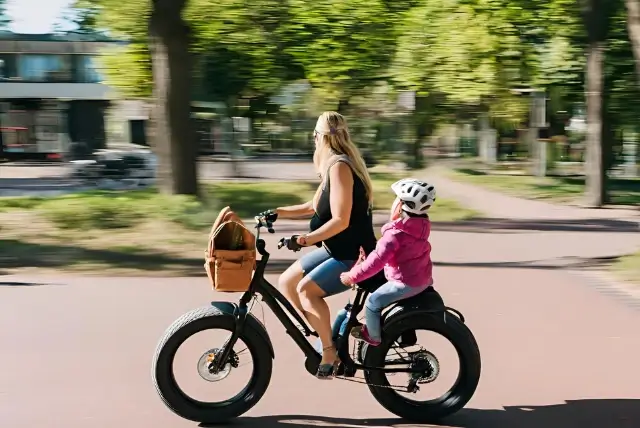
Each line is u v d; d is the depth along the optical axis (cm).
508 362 588
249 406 462
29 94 3991
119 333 655
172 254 1077
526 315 738
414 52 2261
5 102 3838
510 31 2181
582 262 1057
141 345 620
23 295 802
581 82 2253
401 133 2759
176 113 1557
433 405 469
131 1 1986
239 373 528
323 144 454
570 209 1830
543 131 2778
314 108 2675
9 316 711
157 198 1466
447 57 2236
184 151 1566
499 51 2216
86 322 691
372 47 2309
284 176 2928
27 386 523
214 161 3466
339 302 762
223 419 461
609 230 1447
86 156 2927
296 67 2356
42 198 1578
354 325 465
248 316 462
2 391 514
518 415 483
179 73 1549
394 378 484
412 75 2291
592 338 656
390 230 447
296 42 2247
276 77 2369
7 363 571
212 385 507
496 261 1070
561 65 2206
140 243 1152
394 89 2416
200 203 1457
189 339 532
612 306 777
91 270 954
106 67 2464
